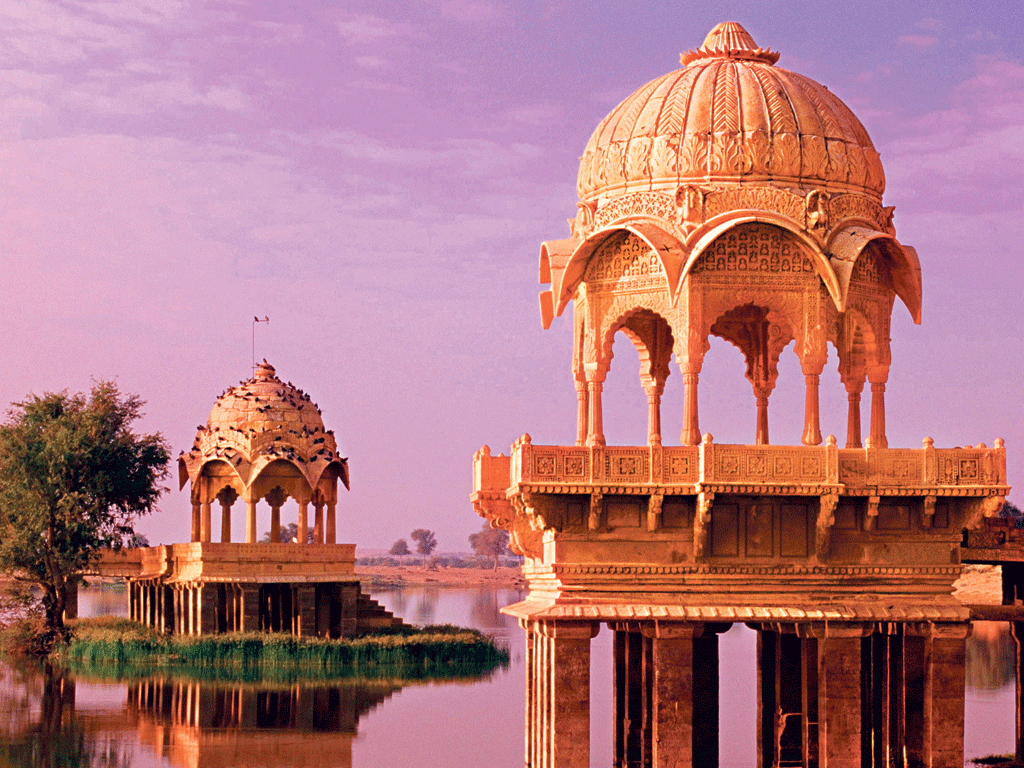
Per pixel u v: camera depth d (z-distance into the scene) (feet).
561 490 120.47
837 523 124.06
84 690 268.21
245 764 187.73
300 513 349.00
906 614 123.03
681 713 120.47
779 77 131.54
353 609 337.31
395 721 230.27
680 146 127.13
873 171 131.34
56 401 363.76
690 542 122.83
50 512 342.44
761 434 147.64
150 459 358.23
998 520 141.18
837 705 122.42
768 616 120.98
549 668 122.72
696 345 123.54
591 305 129.70
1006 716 213.87
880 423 128.26
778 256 125.08
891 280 131.03
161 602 361.92
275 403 354.33
